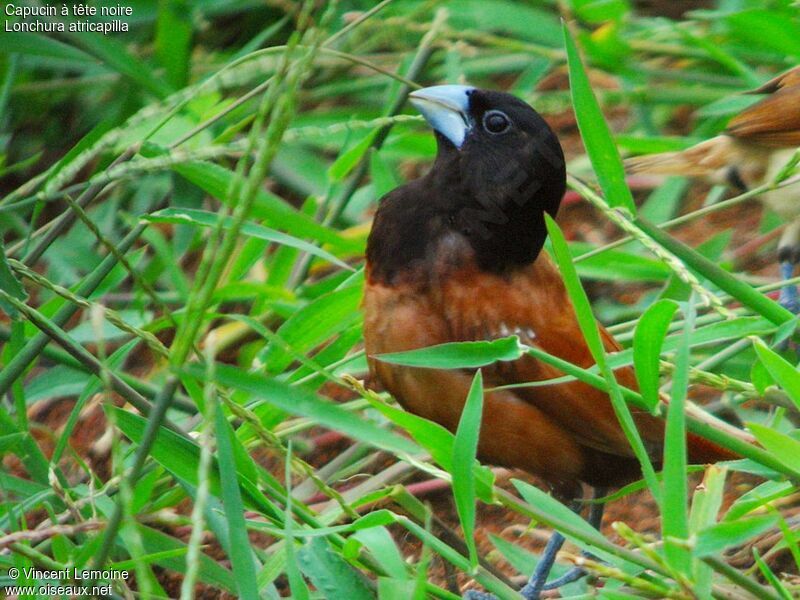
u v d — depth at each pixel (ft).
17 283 21.40
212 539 28.99
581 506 26.32
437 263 24.59
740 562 26.05
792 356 32.86
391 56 39.32
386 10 40.19
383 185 32.45
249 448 28.76
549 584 25.64
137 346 35.29
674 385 18.21
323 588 20.36
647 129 38.70
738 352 27.30
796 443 19.72
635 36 38.99
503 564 28.22
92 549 21.16
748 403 30.58
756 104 32.22
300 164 38.42
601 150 22.06
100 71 41.06
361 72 41.63
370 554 21.08
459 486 19.07
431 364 20.24
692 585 17.74
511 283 24.86
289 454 19.15
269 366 28.02
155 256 34.58
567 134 41.70
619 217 22.21
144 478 23.79
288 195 40.52
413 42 41.37
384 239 25.02
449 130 25.21
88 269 35.86
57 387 29.84
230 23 43.19
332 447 32.24
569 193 38.63
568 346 24.95
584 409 24.72
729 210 38.24
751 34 35.70
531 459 25.39
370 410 30.19
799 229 33.50
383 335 24.93
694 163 33.22
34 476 25.16
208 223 25.44
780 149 32.01
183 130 35.99
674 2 44.83
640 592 21.57
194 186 36.14
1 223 36.37
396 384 25.03
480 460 26.16
